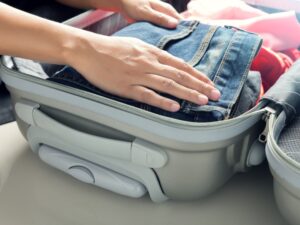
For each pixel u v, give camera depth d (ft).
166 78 1.41
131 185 1.48
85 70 1.46
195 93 1.38
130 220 1.48
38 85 1.45
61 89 1.41
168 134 1.27
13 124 1.89
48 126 1.54
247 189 1.58
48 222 1.47
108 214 1.50
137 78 1.42
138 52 1.48
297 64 1.57
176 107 1.35
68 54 1.49
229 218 1.48
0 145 1.77
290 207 1.27
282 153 1.20
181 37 1.64
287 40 1.91
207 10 2.07
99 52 1.47
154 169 1.41
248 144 1.43
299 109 1.43
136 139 1.38
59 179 1.64
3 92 2.02
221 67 1.48
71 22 1.78
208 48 1.57
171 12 1.86
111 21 1.99
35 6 2.14
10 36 1.52
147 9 1.82
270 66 1.70
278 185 1.28
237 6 2.06
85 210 1.52
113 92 1.44
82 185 1.62
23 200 1.55
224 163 1.40
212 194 1.57
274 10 2.17
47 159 1.62
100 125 1.43
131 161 1.43
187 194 1.43
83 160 1.57
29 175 1.65
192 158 1.32
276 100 1.36
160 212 1.51
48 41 1.51
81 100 1.38
